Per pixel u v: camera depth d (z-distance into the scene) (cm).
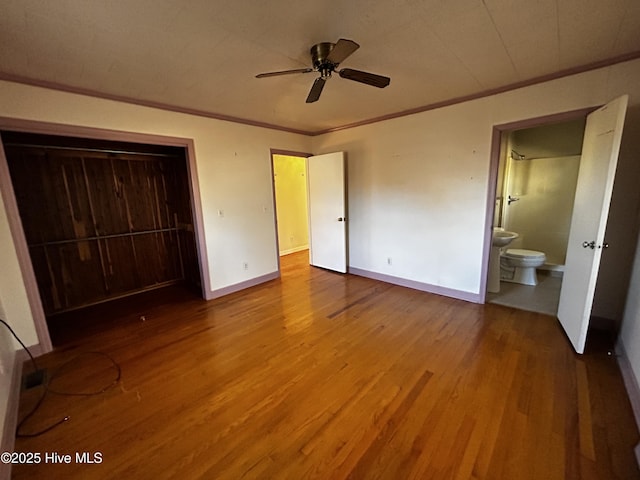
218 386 199
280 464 140
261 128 397
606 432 153
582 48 200
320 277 443
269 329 279
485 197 303
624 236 234
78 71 214
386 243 402
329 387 195
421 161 347
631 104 219
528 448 145
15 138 291
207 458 144
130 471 139
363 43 187
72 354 242
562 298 267
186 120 321
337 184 432
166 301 359
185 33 168
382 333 265
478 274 321
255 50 191
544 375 199
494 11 155
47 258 324
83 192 346
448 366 213
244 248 392
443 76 245
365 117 374
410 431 157
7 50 179
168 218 424
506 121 278
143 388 198
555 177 411
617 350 221
